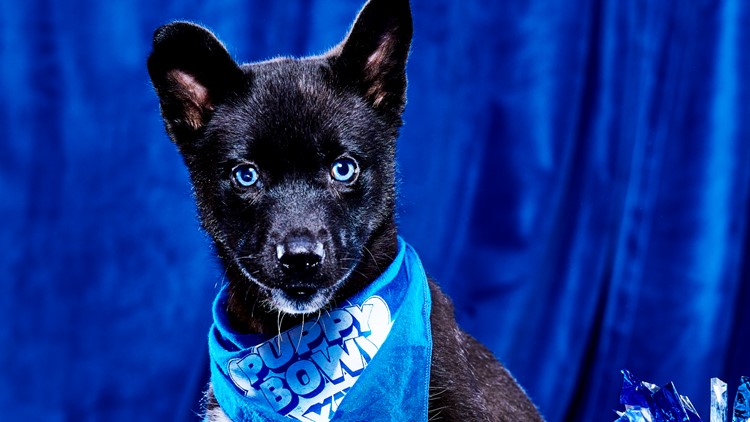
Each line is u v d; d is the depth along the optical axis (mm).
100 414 975
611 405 1025
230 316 742
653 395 684
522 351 1015
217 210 711
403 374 683
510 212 1008
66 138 966
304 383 705
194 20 975
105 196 973
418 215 996
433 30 996
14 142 958
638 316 1027
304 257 672
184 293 982
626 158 1018
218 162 705
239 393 710
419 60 995
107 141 972
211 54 717
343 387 703
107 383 976
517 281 1005
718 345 1020
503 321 1007
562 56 1005
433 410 698
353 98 718
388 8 723
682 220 1021
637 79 1017
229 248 713
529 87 1004
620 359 1025
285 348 708
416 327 688
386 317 702
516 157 1007
